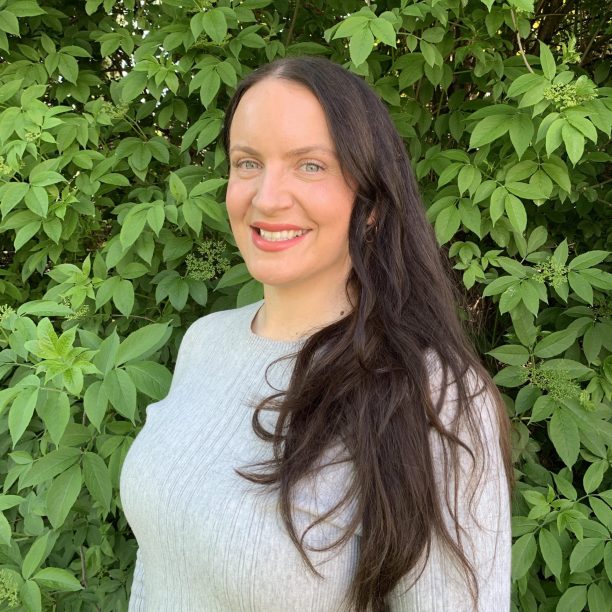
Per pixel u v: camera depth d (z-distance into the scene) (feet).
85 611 6.33
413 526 2.82
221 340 4.05
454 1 5.05
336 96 3.11
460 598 2.83
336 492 2.95
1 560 5.41
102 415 4.14
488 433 3.01
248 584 2.93
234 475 3.13
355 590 2.97
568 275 4.96
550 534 4.91
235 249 5.96
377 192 3.33
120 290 5.19
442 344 3.21
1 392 4.05
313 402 3.14
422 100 6.31
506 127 4.80
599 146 6.45
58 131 5.71
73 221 5.79
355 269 3.36
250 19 5.60
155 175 6.77
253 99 3.19
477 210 5.12
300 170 3.16
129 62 7.95
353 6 6.20
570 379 5.07
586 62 7.58
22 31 6.82
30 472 4.53
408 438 2.88
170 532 3.21
